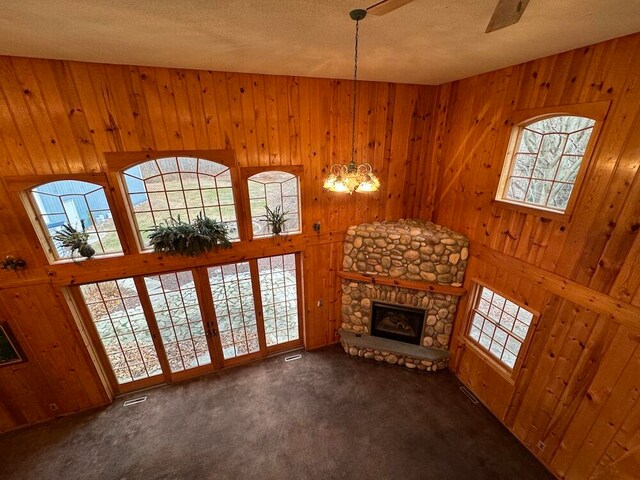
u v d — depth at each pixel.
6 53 2.58
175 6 1.73
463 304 4.25
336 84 3.83
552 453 3.22
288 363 4.91
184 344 4.46
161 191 3.59
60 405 3.95
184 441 3.66
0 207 3.03
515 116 3.20
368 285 4.73
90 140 3.10
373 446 3.57
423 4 1.74
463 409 4.04
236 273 4.38
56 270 3.43
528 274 3.26
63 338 3.70
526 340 3.37
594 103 2.50
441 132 4.31
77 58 2.75
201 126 3.42
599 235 2.59
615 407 2.62
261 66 3.12
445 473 3.29
